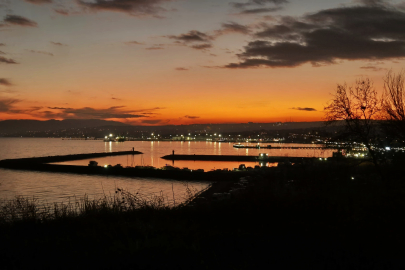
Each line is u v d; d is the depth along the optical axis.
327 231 9.23
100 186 62.50
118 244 8.02
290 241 8.39
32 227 10.08
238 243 8.24
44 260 7.15
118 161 144.12
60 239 8.65
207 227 10.02
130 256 7.30
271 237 8.74
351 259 7.24
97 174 88.25
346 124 20.75
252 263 7.01
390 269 6.81
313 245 8.08
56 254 7.51
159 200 13.35
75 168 95.12
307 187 13.84
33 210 11.51
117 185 64.50
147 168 88.00
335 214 10.88
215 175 74.31
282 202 11.77
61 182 70.94
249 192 12.95
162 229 9.52
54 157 140.50
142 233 9.07
